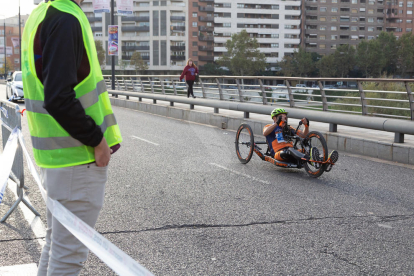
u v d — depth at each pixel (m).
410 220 4.65
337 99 21.91
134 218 4.50
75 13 1.77
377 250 3.75
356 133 9.94
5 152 4.03
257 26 132.50
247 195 5.55
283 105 14.45
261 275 3.20
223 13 129.50
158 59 124.62
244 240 3.93
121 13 23.89
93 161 1.93
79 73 1.81
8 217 4.40
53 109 1.68
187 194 5.48
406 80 10.35
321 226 4.38
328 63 127.00
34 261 3.35
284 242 3.90
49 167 1.90
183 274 3.19
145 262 3.39
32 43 1.80
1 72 110.19
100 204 2.02
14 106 4.96
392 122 8.47
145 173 6.63
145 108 18.34
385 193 5.84
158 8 122.69
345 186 6.21
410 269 3.36
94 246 1.73
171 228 4.21
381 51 125.44
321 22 138.25
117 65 123.25
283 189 5.94
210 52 129.88
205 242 3.86
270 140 7.42
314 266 3.38
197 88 19.09
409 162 8.05
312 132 6.85
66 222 1.85
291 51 135.25
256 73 126.56
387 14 141.75
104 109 2.01
